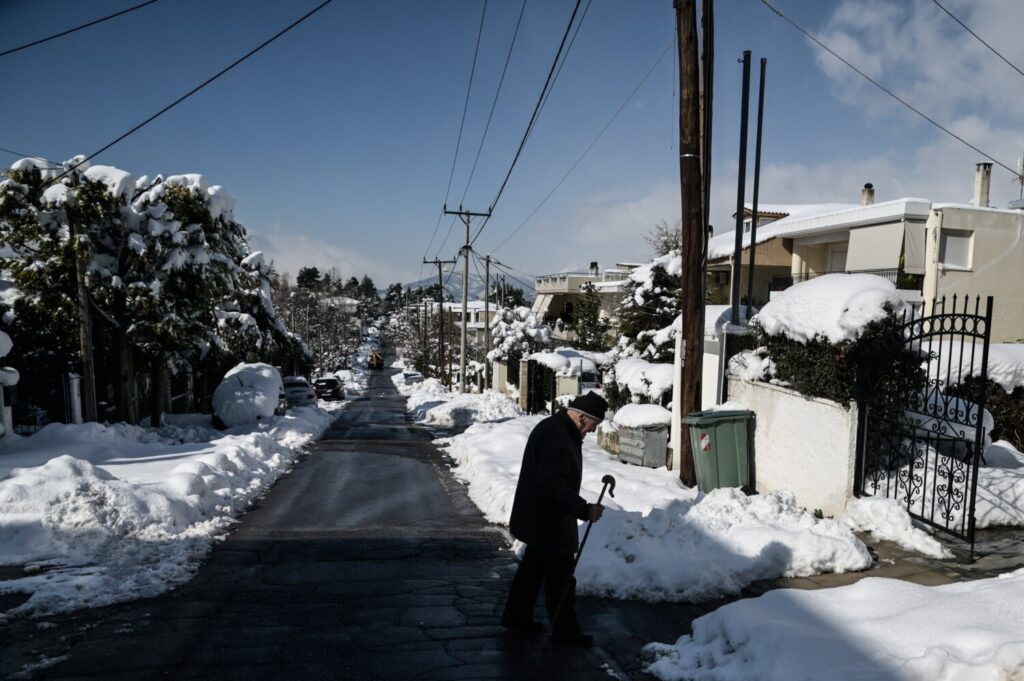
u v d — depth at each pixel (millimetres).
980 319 5586
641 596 5070
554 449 4125
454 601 5098
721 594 5113
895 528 6242
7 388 15469
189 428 17484
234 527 7766
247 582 5539
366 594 5258
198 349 19500
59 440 11867
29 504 6672
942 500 6273
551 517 4195
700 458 8484
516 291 90000
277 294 69812
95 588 5035
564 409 4352
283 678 3641
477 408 25828
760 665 3465
